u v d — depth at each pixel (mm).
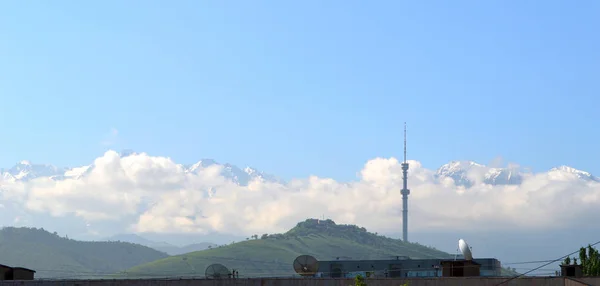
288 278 89188
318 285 88938
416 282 89750
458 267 99688
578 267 97625
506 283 90500
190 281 88438
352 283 88438
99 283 87375
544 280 90562
